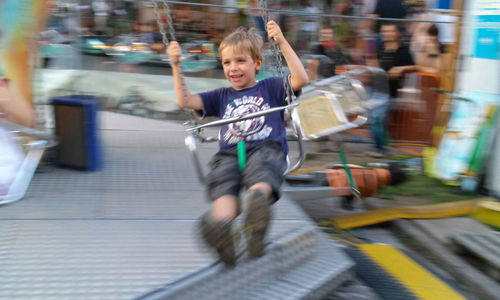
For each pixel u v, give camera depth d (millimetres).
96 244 2621
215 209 2141
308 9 6809
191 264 2432
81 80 5922
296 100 2660
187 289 2227
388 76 6242
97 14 5816
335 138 5070
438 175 5688
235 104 2674
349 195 4742
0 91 3387
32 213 3027
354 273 3115
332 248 2982
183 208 3238
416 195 5359
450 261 3969
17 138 3441
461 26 5984
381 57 6188
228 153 2535
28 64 3506
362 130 6398
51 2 5562
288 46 2621
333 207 5148
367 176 4824
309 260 2801
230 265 2211
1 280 2205
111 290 2160
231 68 2633
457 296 3229
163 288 2195
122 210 3150
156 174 3947
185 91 2621
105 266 2377
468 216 4859
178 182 3781
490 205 4684
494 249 3908
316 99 4637
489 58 5195
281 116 2668
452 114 5668
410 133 6418
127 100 6266
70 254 2488
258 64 2709
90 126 3836
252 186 2205
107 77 6078
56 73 5758
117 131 5301
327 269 2721
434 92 6227
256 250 2131
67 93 5871
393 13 6793
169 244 2658
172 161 4324
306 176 4715
